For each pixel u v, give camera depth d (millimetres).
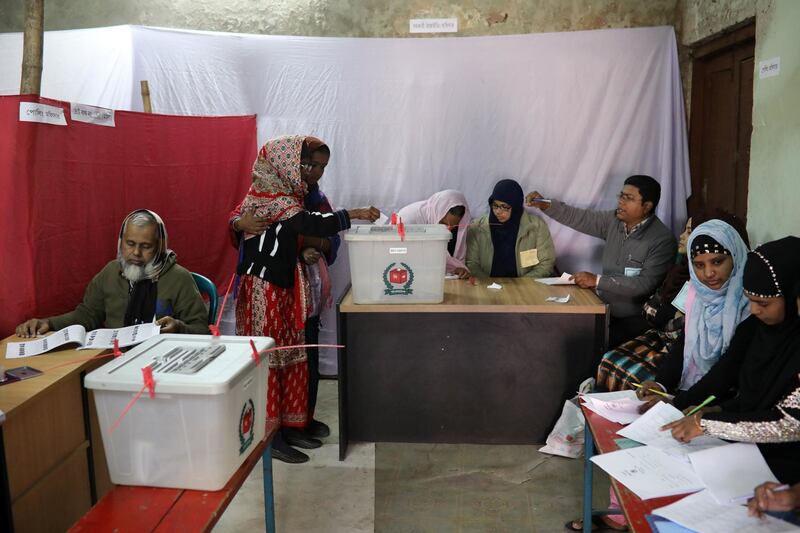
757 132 2840
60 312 2643
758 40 2824
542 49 3752
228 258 3855
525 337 3055
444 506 2646
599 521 2490
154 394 1622
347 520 2557
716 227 2303
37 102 2422
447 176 3918
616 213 3430
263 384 1924
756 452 1613
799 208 2508
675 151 3760
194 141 3436
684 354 2430
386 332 3092
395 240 2803
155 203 3217
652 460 1664
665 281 2949
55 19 3996
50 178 2533
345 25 3912
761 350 1819
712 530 1342
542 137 3828
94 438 2314
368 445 3170
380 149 3916
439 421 3154
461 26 3855
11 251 2438
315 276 3223
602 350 2953
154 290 2631
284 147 2918
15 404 1833
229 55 3836
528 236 3705
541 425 3117
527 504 2652
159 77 3826
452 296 3057
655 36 3684
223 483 1704
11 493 1883
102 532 1535
